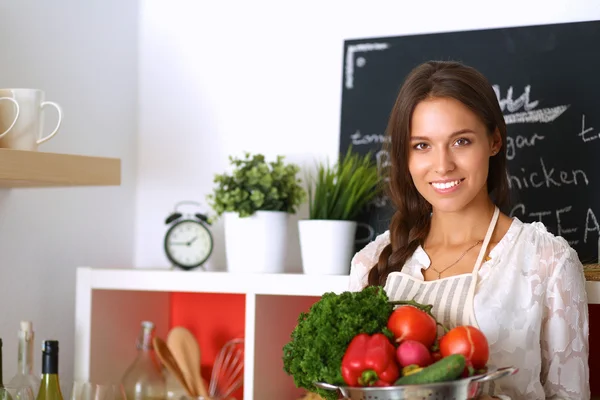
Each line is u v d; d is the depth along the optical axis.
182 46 2.48
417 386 1.18
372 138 2.21
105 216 2.41
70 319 2.30
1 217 2.06
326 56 2.30
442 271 1.62
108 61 2.41
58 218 2.25
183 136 2.47
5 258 2.08
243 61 2.40
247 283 2.03
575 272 1.53
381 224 2.16
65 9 2.25
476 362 1.27
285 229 2.08
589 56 2.00
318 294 1.95
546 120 2.03
